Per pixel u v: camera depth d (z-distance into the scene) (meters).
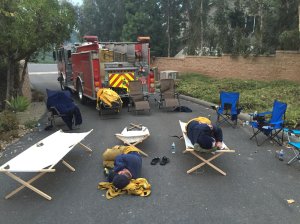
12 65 13.67
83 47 13.88
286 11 17.50
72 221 4.81
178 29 26.92
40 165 5.54
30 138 9.05
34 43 12.80
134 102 12.19
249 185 5.84
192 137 6.50
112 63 12.93
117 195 5.54
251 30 21.03
